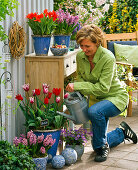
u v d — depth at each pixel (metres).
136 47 5.96
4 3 2.65
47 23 3.56
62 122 3.54
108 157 3.67
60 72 3.62
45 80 3.67
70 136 3.57
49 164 3.47
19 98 3.31
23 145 3.07
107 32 7.69
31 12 3.90
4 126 3.29
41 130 3.34
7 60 3.11
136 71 5.73
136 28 7.27
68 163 3.40
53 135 3.40
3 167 2.63
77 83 3.46
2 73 3.20
